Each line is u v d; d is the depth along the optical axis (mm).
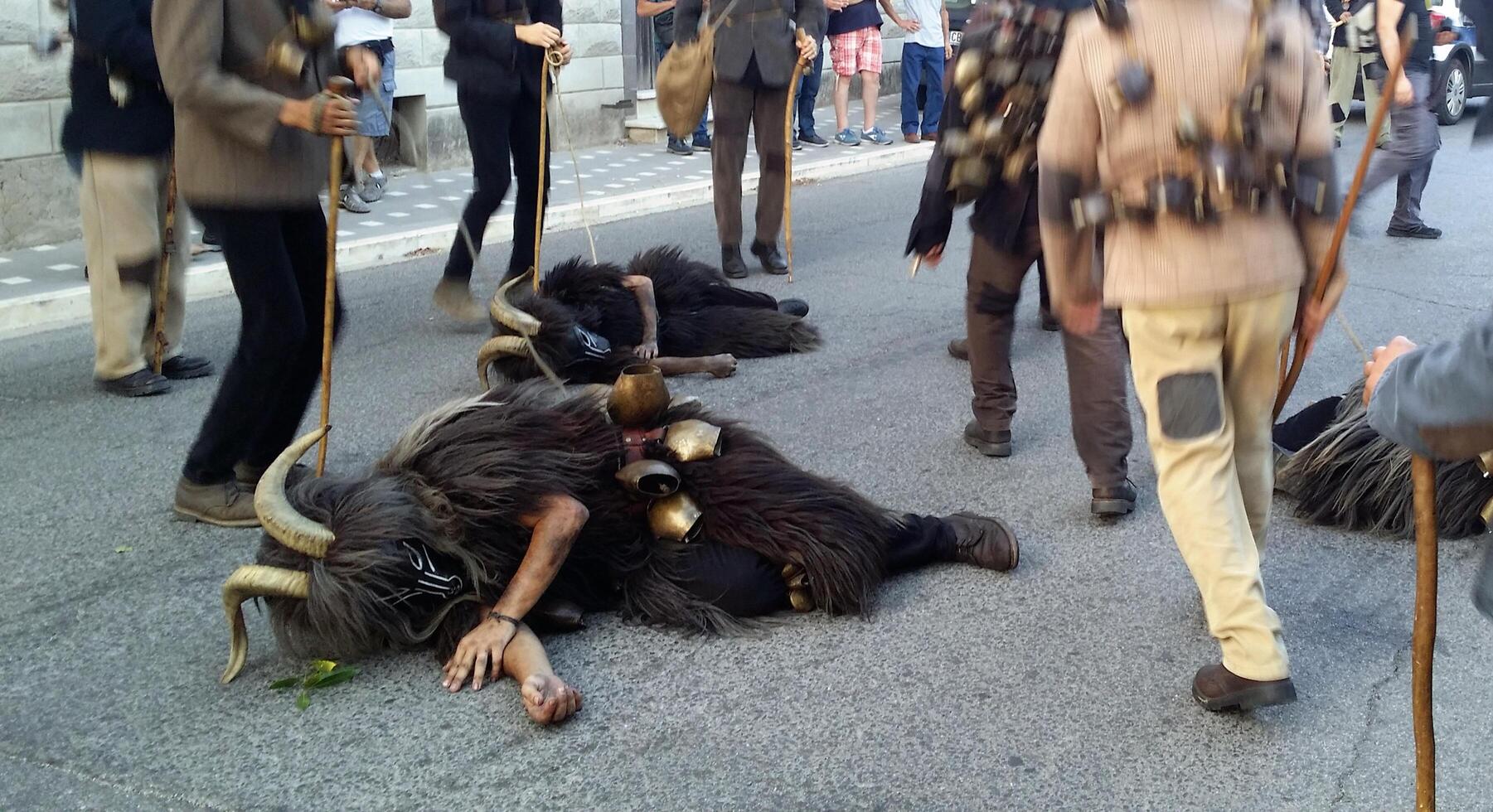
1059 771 2863
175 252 5797
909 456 4848
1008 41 4000
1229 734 2994
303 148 3939
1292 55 2740
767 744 2979
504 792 2818
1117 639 3432
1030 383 5715
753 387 5711
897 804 2758
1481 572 2055
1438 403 1899
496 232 8844
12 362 6191
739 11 7469
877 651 3373
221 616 3662
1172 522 2986
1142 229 2793
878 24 13062
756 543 3471
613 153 12297
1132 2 2783
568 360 5262
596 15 12547
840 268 8164
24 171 8195
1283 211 2824
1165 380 2889
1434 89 8281
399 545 3137
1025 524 4207
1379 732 2996
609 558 3502
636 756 2939
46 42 7250
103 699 3229
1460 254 8312
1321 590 3727
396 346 6379
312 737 3039
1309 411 4484
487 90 6195
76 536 4207
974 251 4570
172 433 5180
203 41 3697
